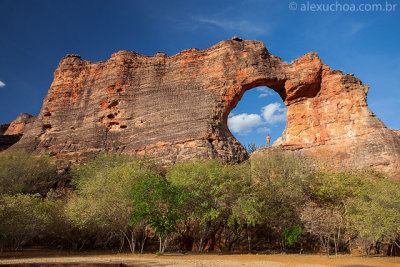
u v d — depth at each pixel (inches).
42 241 1408.7
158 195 1060.5
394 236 1056.2
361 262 895.7
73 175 1802.4
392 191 1137.4
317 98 2298.2
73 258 938.1
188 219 1270.9
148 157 1930.4
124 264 700.7
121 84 2402.8
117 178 1152.2
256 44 2401.6
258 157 1492.4
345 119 2137.1
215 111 2127.2
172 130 2107.5
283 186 1295.5
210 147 1921.8
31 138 2422.5
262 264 808.3
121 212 1088.8
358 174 1569.9
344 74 2290.8
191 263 799.7
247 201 1141.7
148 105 2297.0
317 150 2127.2
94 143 2229.3
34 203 1139.3
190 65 2379.4
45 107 2561.5
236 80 2230.6
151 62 2492.6
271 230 1434.5
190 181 1179.9
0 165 1685.5
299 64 2324.1
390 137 1947.6
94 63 2682.1
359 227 1064.8
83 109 2466.8
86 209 1119.0
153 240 1428.4
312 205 1355.8
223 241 1369.3
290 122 2340.1
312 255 1138.0
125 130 2257.6
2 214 987.9
